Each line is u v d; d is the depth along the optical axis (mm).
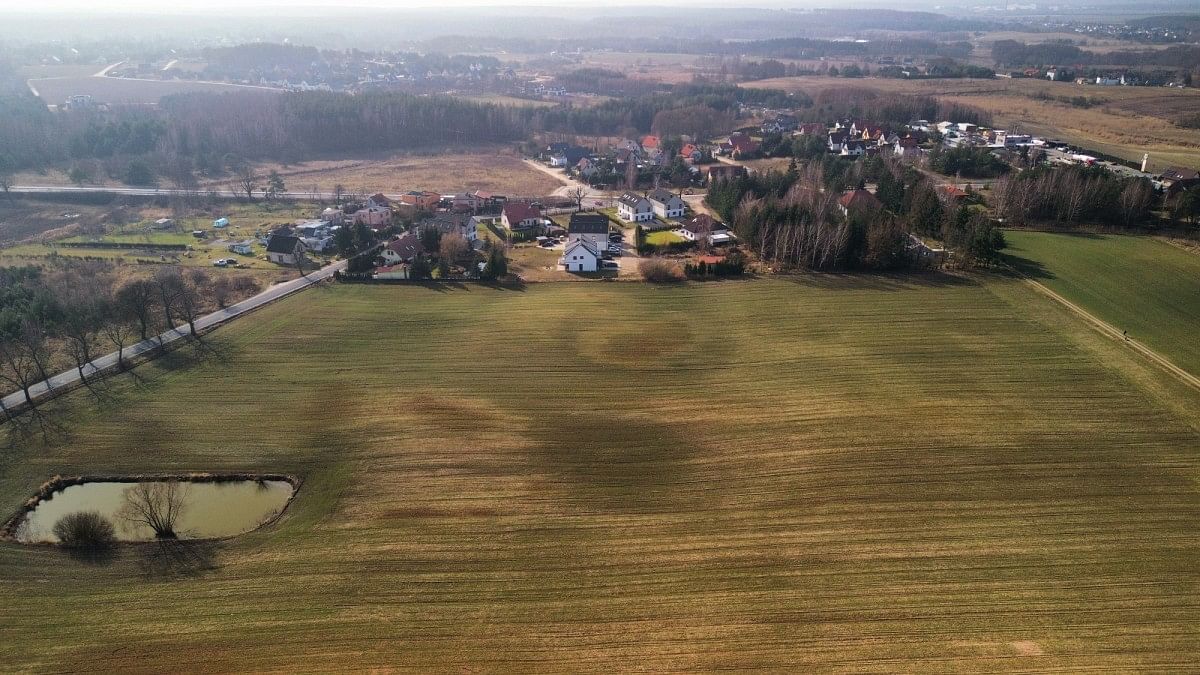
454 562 55594
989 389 80062
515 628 49562
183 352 88688
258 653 47781
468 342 92000
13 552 57062
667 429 73562
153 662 47156
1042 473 65562
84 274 114125
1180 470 65938
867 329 94938
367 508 61969
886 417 74625
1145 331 93812
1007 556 55719
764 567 54875
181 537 59219
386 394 79875
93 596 52844
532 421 74875
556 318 98750
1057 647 47656
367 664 46875
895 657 47031
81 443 70750
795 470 66500
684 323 97500
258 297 105938
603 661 46906
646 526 59594
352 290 109125
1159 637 48312
